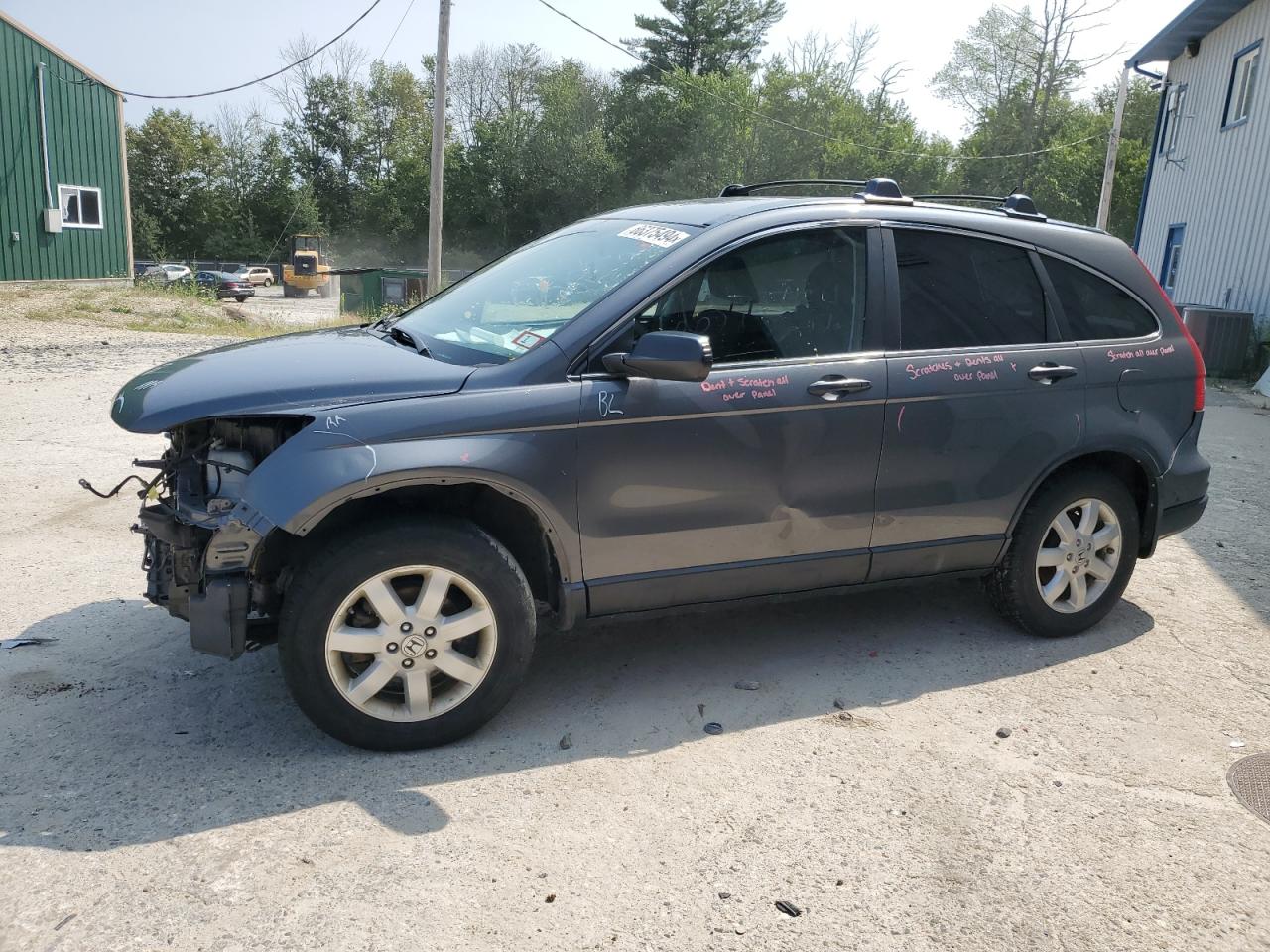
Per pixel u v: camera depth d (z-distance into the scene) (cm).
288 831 282
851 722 358
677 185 5875
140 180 6881
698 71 6469
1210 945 247
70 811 288
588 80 6669
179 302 2428
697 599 367
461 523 324
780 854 279
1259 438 991
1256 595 502
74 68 2508
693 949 240
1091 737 352
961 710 370
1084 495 423
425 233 6881
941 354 391
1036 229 428
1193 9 1780
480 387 327
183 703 360
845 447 372
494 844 280
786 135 5741
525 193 6341
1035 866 277
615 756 331
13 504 605
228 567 308
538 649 419
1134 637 445
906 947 243
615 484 340
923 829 293
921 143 6022
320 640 310
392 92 7275
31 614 438
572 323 343
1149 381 433
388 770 318
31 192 2442
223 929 241
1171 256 2050
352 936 241
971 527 404
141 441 787
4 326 1709
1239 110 1791
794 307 373
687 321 355
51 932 238
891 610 471
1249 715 371
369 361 341
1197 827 298
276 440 324
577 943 241
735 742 342
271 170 7106
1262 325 1591
